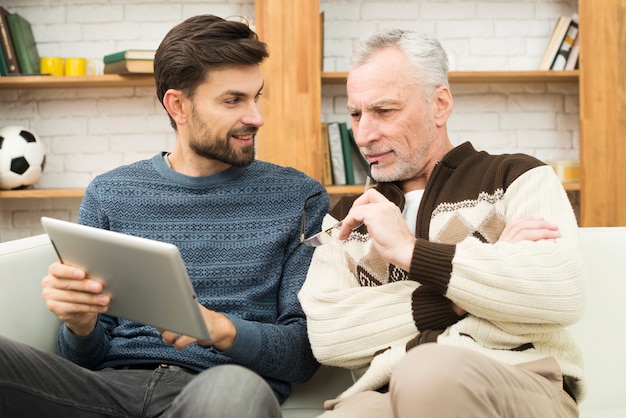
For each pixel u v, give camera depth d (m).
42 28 3.43
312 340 1.47
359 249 1.56
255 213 1.69
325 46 3.42
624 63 3.03
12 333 1.54
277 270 1.68
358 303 1.45
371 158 1.57
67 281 1.36
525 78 3.27
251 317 1.62
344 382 1.71
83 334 1.52
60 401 1.33
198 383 1.05
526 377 1.16
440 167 1.54
